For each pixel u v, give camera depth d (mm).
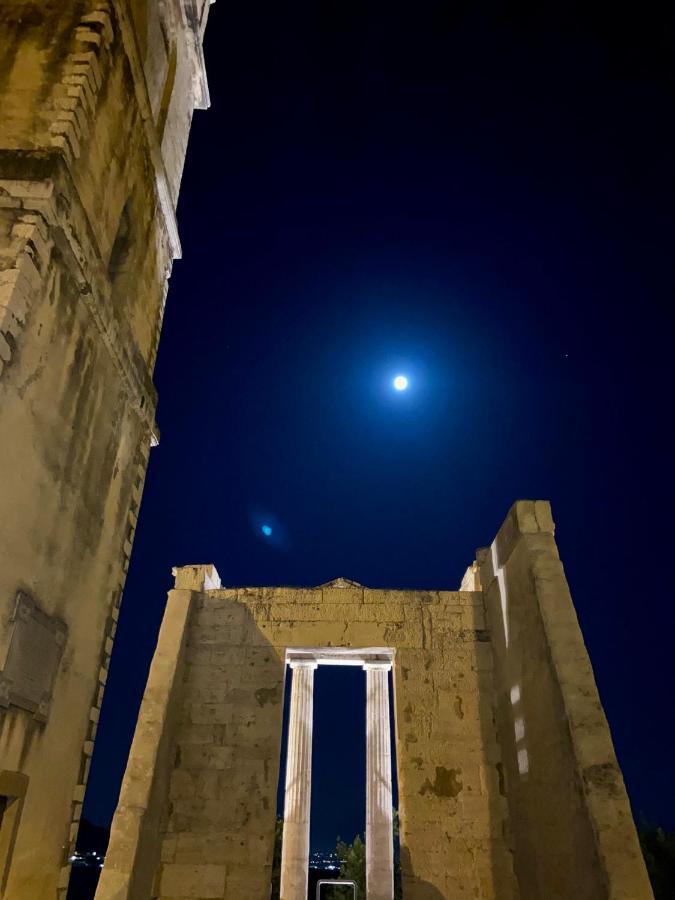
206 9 15844
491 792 13383
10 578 6941
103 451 9359
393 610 15180
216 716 14227
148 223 11523
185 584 15742
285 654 14797
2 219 7395
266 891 12633
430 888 12531
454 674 14539
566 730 10625
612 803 9672
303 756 16516
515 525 13156
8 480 6859
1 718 6867
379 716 16750
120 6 9656
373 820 15930
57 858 8109
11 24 9117
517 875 12555
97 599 9219
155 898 12586
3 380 6703
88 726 8969
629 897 8938
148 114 11062
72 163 8203
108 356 9469
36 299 7332
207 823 13250
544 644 11617
